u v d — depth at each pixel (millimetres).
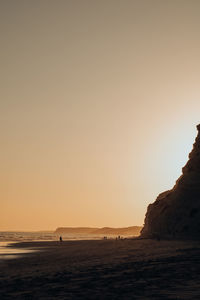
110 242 84250
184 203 74250
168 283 18828
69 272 26844
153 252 40531
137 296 16016
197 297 14906
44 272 28500
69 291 18516
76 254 49344
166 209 79250
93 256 43094
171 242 58812
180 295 15539
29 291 19250
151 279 20547
